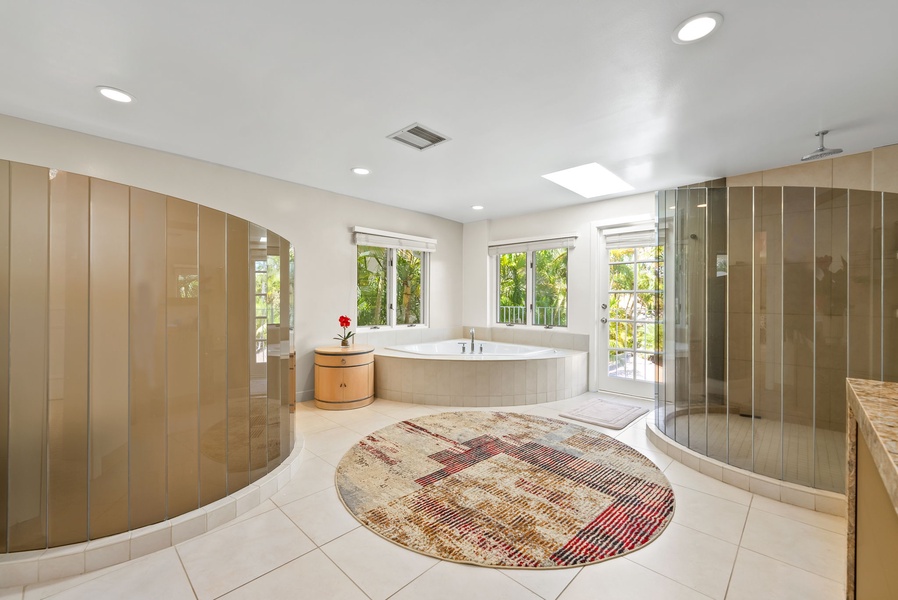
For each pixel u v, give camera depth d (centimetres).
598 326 473
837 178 316
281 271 249
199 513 186
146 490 176
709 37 174
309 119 257
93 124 266
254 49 184
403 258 525
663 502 214
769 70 198
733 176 366
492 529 188
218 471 200
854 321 224
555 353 460
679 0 152
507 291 568
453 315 588
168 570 160
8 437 152
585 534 184
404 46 182
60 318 158
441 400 405
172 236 183
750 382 242
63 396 159
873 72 199
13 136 256
